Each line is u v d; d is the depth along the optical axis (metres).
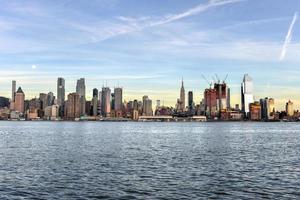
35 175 60.94
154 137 187.38
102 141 150.75
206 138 178.88
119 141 151.38
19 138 171.88
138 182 55.09
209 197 45.97
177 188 50.91
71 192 48.44
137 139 167.62
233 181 56.12
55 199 44.88
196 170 67.12
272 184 53.91
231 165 74.25
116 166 72.19
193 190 49.75
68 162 78.00
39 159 83.31
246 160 83.00
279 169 69.00
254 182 55.38
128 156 90.62
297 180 57.09
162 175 61.34
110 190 49.59
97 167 70.62
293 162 79.69
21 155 92.00
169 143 140.50
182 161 80.62
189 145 129.50
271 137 191.50
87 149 110.44
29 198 45.31
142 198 45.44
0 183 53.97
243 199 45.09
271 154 97.50
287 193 48.12
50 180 56.44
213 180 56.91
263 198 45.53
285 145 131.50
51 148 113.62
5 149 109.75
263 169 68.81
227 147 120.75
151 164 75.19
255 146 125.94
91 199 45.00
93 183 54.22
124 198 45.47
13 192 48.25
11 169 67.44
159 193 47.94
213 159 84.62
